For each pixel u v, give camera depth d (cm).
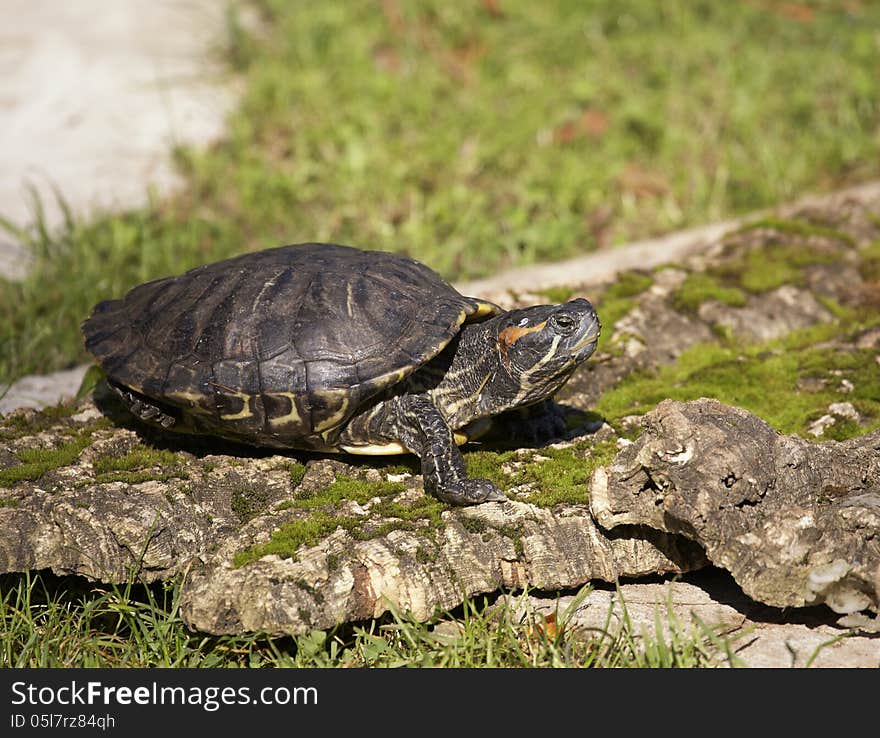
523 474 700
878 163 1388
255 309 691
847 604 590
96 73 1603
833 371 843
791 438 638
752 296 965
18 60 1689
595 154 1391
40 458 718
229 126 1446
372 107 1459
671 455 602
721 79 1560
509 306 950
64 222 1222
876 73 1587
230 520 660
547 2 1819
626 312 928
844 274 1006
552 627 620
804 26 1750
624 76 1588
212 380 673
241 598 601
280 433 688
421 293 715
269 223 1251
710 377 844
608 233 1261
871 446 656
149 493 668
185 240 1169
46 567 644
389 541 631
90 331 743
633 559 647
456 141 1386
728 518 598
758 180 1328
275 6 1823
